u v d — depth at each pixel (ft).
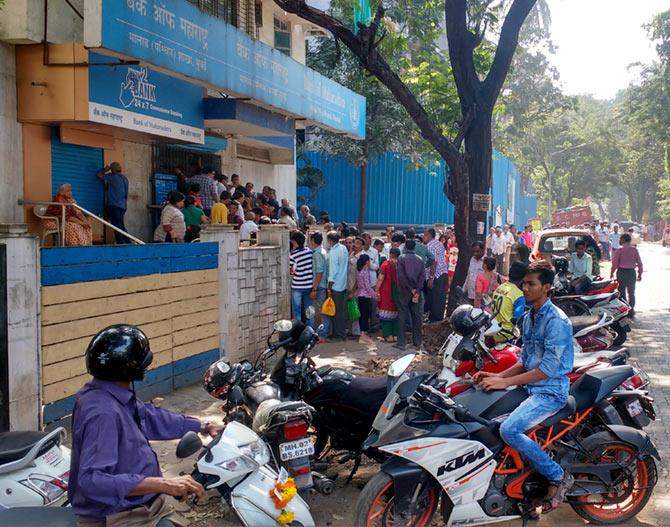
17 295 17.99
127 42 26.45
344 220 82.38
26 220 29.76
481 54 45.06
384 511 13.85
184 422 11.02
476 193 38.29
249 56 36.58
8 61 28.48
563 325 14.26
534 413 14.07
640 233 206.39
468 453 13.78
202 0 42.65
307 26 59.67
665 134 128.57
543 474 14.21
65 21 30.68
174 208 34.42
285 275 33.32
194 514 15.84
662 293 61.93
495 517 14.19
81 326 20.29
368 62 35.47
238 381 16.08
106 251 21.26
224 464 12.81
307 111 44.88
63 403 19.66
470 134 38.29
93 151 34.76
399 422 13.69
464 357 16.76
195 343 26.21
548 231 50.34
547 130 183.11
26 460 12.56
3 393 17.62
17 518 9.21
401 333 34.35
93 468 8.63
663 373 30.04
